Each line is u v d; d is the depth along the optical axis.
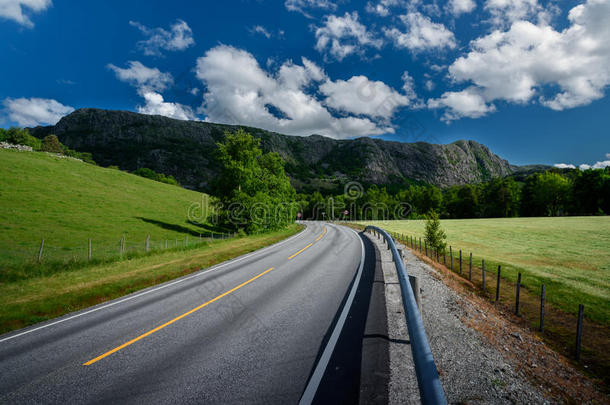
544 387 4.55
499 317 8.81
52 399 3.66
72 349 5.15
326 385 3.72
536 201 76.12
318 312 6.64
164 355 4.77
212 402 3.45
